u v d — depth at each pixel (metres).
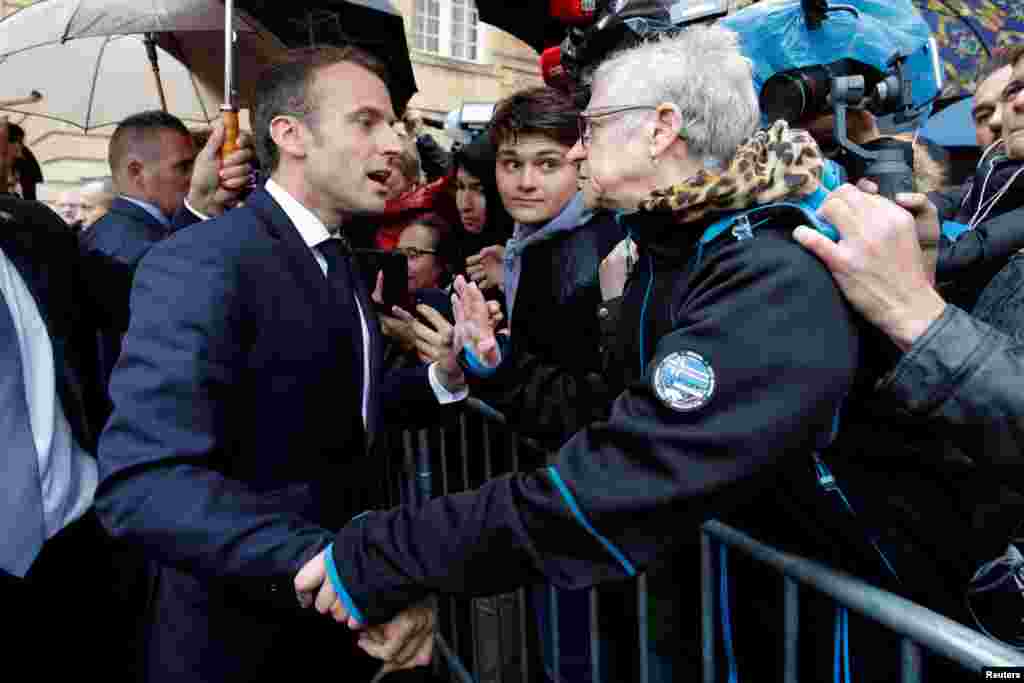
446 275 2.70
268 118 1.38
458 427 2.30
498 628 2.13
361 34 2.86
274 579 1.09
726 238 0.96
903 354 0.90
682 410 0.87
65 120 3.47
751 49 1.24
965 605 1.05
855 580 1.03
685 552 1.45
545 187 1.74
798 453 0.87
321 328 1.33
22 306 1.94
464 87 10.41
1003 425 0.86
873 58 1.22
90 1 2.58
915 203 1.07
